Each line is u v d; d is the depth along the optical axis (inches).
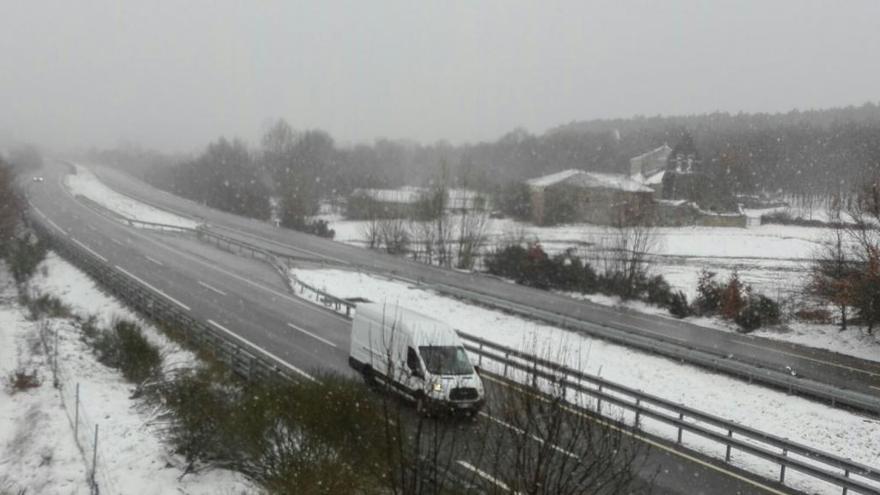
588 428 340.2
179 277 1444.4
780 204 3791.8
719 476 555.8
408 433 557.3
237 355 756.6
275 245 2069.4
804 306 1341.0
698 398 779.4
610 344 1023.6
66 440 596.1
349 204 3198.8
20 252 1560.0
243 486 509.7
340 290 1389.0
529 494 305.9
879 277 1100.5
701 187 3371.1
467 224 2170.3
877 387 867.4
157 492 500.1
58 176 4360.2
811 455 533.3
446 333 681.0
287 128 4343.0
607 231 2191.2
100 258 1641.2
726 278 1797.5
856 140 4392.2
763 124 6643.7
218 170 3686.0
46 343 889.5
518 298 1433.3
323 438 458.3
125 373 788.0
